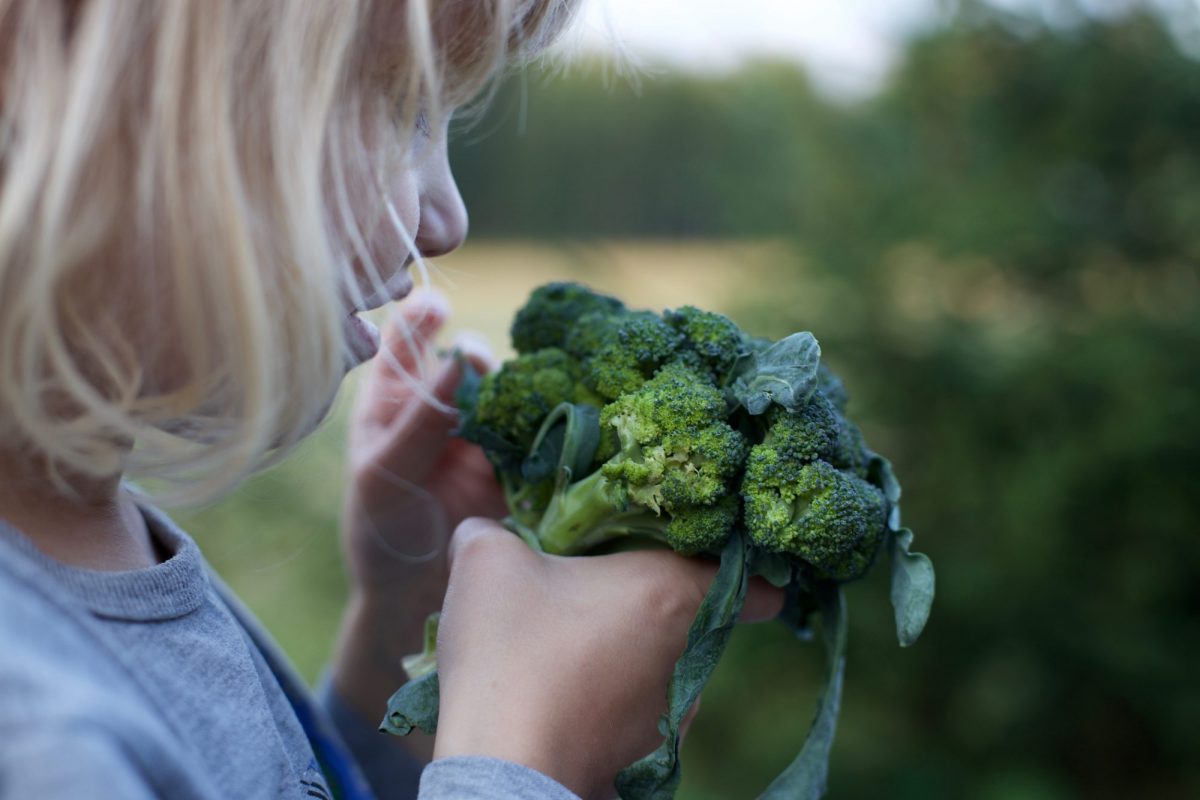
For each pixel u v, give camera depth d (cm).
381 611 114
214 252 56
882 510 79
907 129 319
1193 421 267
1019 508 273
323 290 60
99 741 45
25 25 53
